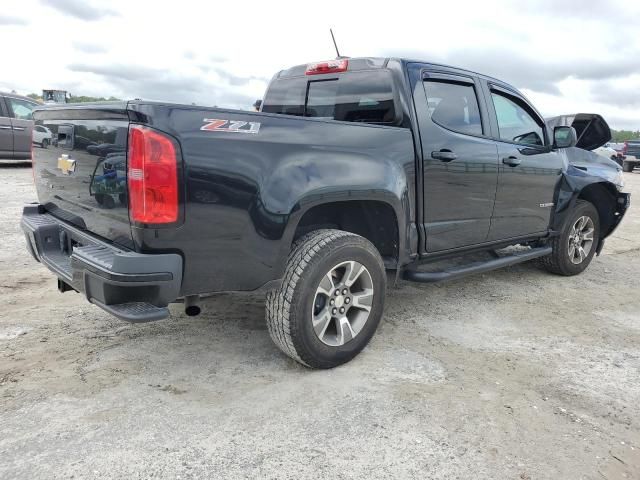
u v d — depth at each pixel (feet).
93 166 8.98
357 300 10.65
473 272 13.52
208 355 10.98
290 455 7.78
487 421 8.87
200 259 8.50
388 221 11.34
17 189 31.68
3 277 15.70
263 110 15.72
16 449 7.68
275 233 9.08
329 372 10.41
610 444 8.39
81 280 8.51
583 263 18.57
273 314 9.79
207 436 8.16
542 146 15.90
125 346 11.27
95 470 7.29
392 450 7.98
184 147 8.00
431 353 11.53
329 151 9.85
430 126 12.06
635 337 13.01
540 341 12.51
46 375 9.89
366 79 12.52
